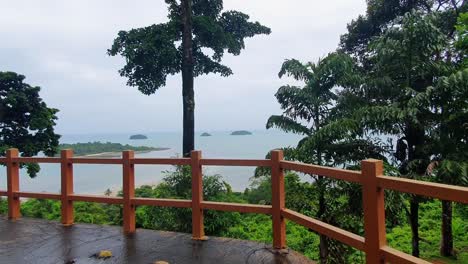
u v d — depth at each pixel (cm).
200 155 564
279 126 983
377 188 332
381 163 338
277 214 501
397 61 921
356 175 356
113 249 527
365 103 944
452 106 848
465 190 259
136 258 490
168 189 977
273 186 502
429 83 920
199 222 561
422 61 902
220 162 537
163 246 534
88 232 616
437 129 878
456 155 836
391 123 873
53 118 1468
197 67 1599
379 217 331
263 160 513
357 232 840
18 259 498
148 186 1256
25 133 1402
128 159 608
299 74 974
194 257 486
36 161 701
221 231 967
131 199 607
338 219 848
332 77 955
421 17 895
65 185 666
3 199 1317
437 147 864
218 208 546
